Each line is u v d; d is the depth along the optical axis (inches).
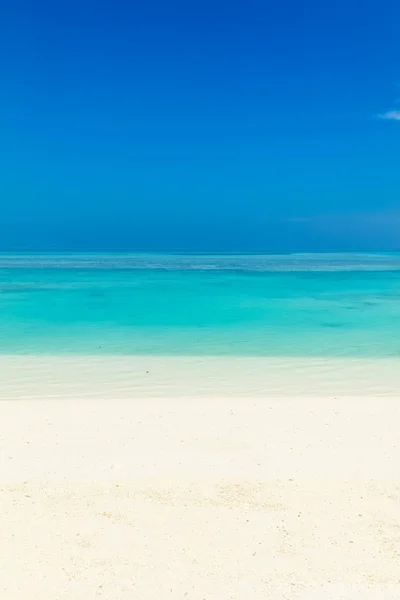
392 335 698.2
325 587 161.9
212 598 156.4
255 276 1915.6
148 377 471.5
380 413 343.0
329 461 258.2
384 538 189.3
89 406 359.9
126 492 223.8
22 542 184.5
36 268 2443.4
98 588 160.4
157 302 1070.4
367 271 2265.0
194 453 268.4
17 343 637.3
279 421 323.9
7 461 256.1
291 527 196.5
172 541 186.4
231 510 209.0
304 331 730.2
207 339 668.7
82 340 658.8
